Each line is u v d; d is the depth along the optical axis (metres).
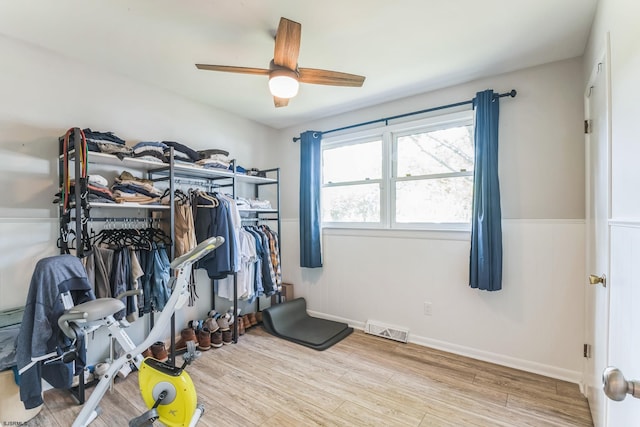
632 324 1.07
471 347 2.72
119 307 1.56
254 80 2.72
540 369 2.41
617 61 1.30
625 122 1.20
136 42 2.14
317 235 3.62
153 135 2.84
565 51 2.24
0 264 2.02
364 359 2.67
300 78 2.09
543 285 2.41
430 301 2.94
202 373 2.41
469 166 2.84
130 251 2.32
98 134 2.25
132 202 2.32
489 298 2.63
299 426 1.81
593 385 1.85
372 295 3.31
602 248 1.64
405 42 2.14
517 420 1.86
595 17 1.79
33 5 1.75
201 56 2.34
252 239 3.21
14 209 2.08
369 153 3.44
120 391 2.15
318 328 3.34
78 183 1.97
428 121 2.98
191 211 2.73
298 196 3.99
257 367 2.52
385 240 3.22
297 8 1.78
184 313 3.06
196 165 2.84
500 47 2.20
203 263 2.79
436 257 2.91
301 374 2.40
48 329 1.57
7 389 1.77
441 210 2.97
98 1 1.72
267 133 4.05
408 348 2.90
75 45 2.18
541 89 2.44
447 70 2.55
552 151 2.39
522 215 2.49
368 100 3.19
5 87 2.05
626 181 1.18
